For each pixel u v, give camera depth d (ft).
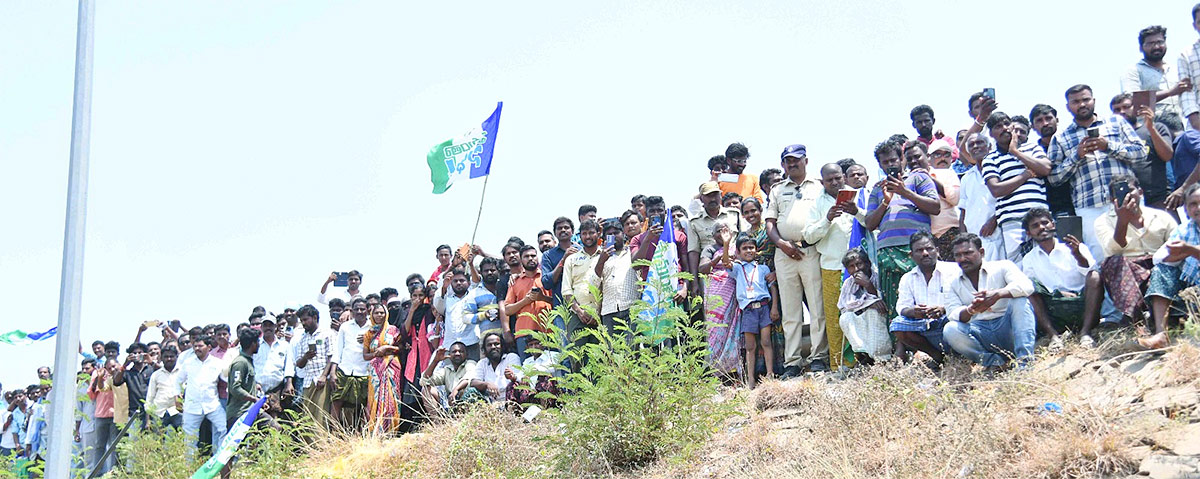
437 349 39.83
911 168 32.63
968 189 32.81
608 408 29.60
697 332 30.27
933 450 23.82
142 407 45.75
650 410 29.55
